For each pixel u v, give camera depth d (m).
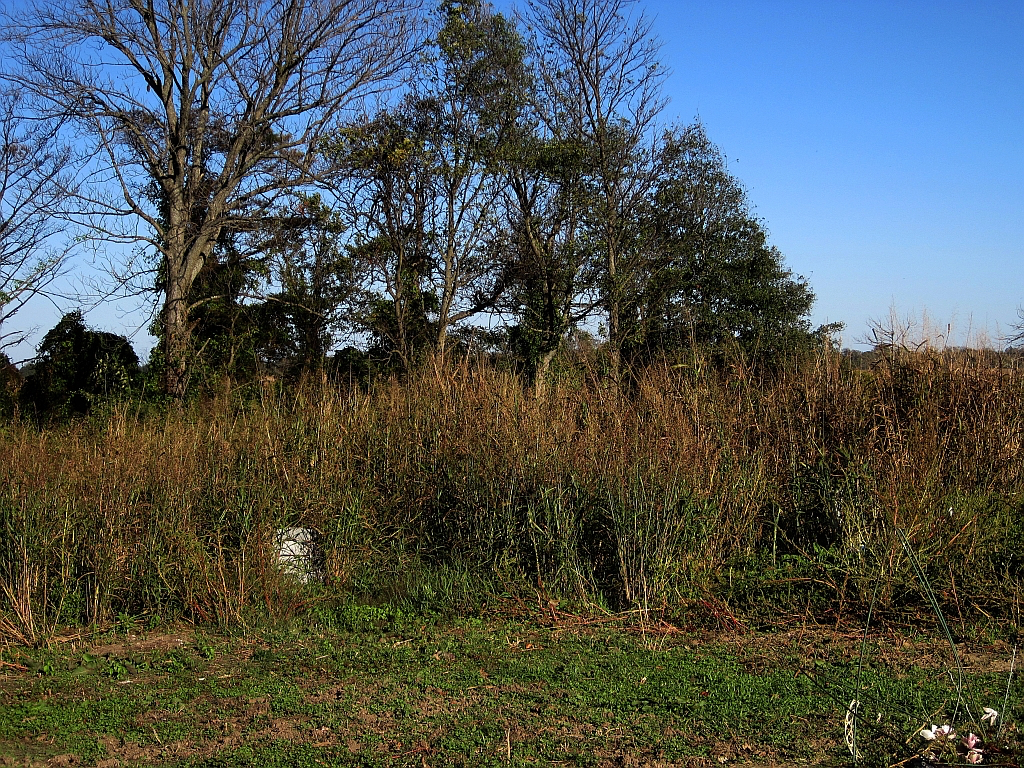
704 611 7.50
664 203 28.55
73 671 6.64
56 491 8.16
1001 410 9.45
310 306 24.14
